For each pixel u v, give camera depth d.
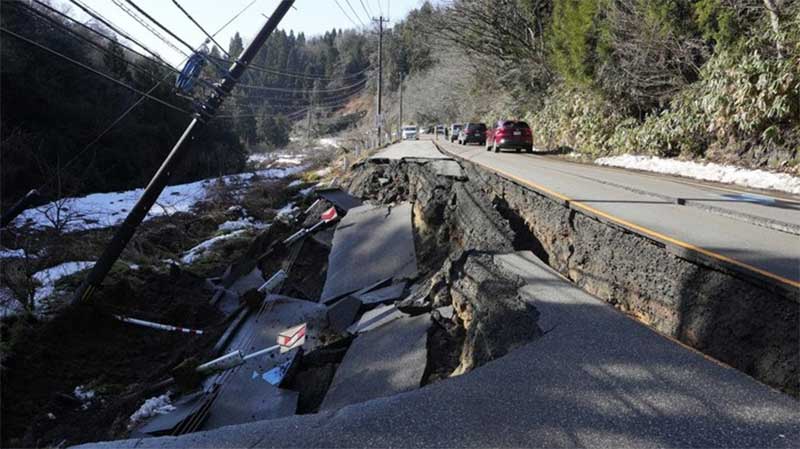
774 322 3.50
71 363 8.63
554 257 7.15
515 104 33.97
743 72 11.02
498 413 3.00
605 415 2.90
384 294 8.74
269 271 13.37
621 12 16.03
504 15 32.47
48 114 28.75
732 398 3.02
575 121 21.14
